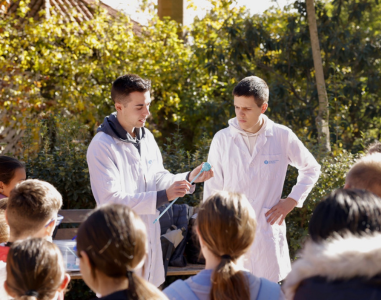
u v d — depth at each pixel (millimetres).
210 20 8922
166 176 3113
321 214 1575
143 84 2842
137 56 8477
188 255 3607
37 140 5016
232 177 3180
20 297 1660
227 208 1767
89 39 7730
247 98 3004
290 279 1528
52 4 9133
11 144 6969
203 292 1739
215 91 8867
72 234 3840
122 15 8805
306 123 7723
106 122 2918
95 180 2818
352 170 2086
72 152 4402
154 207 2770
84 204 4395
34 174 4316
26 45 7367
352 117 8320
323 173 4375
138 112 2857
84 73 7891
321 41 7805
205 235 1771
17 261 1644
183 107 8500
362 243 1410
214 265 1793
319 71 6434
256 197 3137
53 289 1685
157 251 2963
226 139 3223
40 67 7340
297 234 4324
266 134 3156
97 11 8516
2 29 7273
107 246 1467
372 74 7965
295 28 7977
